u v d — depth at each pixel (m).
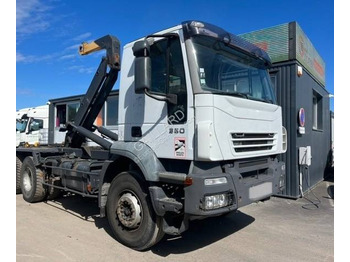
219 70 3.93
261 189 4.08
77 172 5.35
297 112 7.33
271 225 5.19
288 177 7.34
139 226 4.00
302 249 4.14
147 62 3.64
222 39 3.98
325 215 5.85
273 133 4.62
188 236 4.62
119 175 4.29
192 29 3.65
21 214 5.72
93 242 4.30
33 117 14.52
